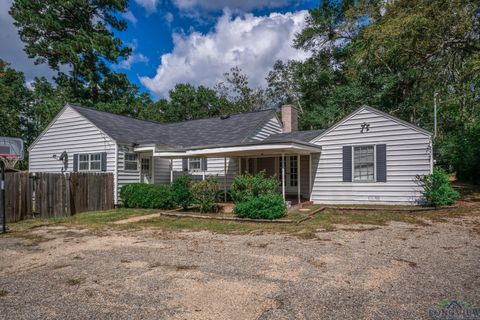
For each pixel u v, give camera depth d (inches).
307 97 1240.2
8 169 700.0
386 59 658.2
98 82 1243.2
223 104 1555.1
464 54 564.7
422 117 991.0
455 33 534.6
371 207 449.7
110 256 229.3
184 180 505.4
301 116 1253.1
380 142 484.1
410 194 460.1
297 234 295.9
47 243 281.6
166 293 155.8
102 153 575.8
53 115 1090.1
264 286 162.7
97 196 519.5
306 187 563.8
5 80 1311.5
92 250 250.1
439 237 270.8
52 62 1194.6
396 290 153.1
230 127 661.3
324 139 534.3
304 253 226.1
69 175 475.2
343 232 302.5
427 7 520.1
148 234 314.0
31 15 1069.8
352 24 807.1
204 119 789.2
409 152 461.7
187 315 131.3
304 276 176.9
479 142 672.4
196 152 502.0
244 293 153.9
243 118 699.4
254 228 331.9
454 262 197.0
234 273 184.5
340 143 519.5
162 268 197.0
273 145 430.3
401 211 421.4
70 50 1104.8
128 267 200.5
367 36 613.9
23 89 1371.8
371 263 198.8
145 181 619.2
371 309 132.7
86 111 644.1
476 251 223.0
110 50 1200.8
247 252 232.7
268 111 694.5
